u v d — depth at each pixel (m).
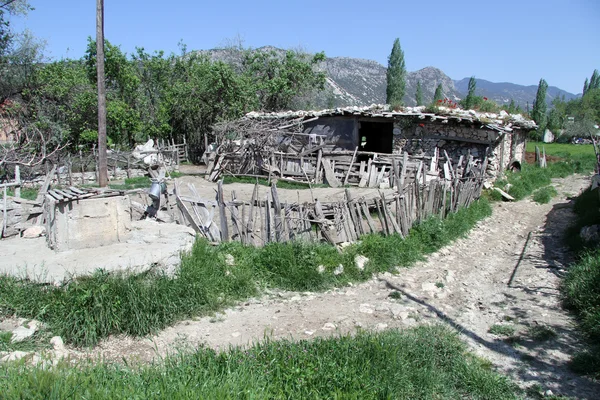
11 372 3.97
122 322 5.59
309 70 31.25
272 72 31.78
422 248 9.80
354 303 7.06
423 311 6.80
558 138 50.38
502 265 9.42
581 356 5.31
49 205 6.96
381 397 4.25
